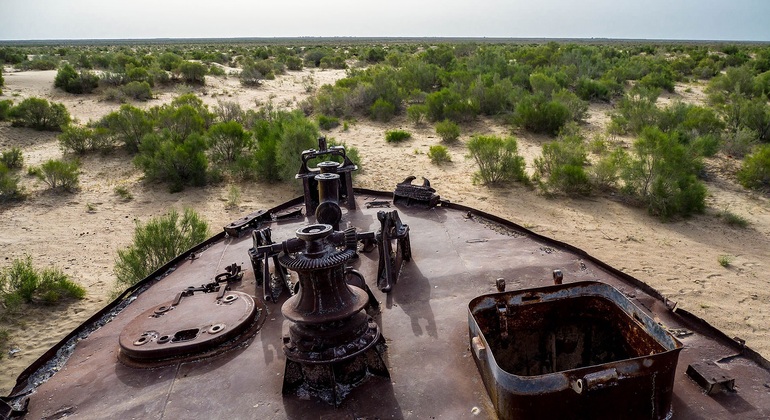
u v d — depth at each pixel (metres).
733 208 11.00
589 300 2.99
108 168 14.76
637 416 2.25
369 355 2.71
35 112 19.11
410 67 28.34
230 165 14.58
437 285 3.71
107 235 10.22
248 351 2.96
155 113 20.14
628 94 23.80
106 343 3.25
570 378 2.16
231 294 3.49
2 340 6.71
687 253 8.80
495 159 12.83
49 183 13.02
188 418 2.47
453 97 20.28
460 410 2.43
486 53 35.88
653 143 11.72
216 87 30.12
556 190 12.19
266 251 3.43
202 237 8.60
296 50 75.25
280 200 12.05
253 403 2.55
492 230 4.87
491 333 3.03
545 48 44.25
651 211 10.71
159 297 3.84
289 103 24.77
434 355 2.86
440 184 12.72
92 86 27.44
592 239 9.37
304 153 5.37
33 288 7.68
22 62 41.44
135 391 2.69
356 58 53.62
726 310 6.93
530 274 3.85
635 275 7.92
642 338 2.64
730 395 2.45
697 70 34.66
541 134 17.61
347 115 21.45
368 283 3.77
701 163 12.79
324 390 2.60
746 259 8.57
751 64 35.34
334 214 4.11
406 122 20.22
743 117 17.09
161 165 13.19
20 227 10.63
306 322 2.49
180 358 2.91
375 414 2.43
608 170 12.19
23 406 2.69
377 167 14.13
